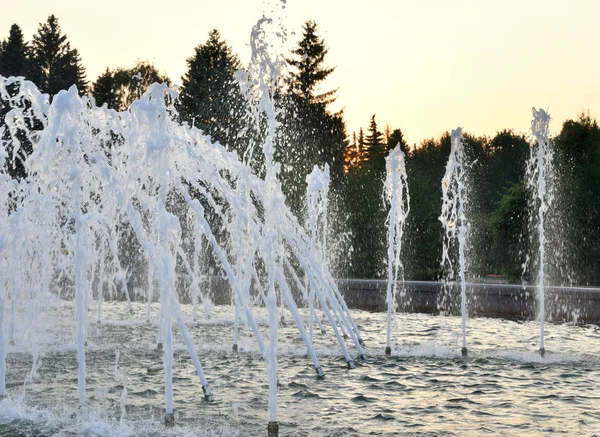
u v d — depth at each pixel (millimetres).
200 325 18031
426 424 7586
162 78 64875
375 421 7711
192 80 43844
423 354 12984
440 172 65375
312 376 10555
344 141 49000
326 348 13773
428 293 23141
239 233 11094
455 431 7293
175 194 26719
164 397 8875
